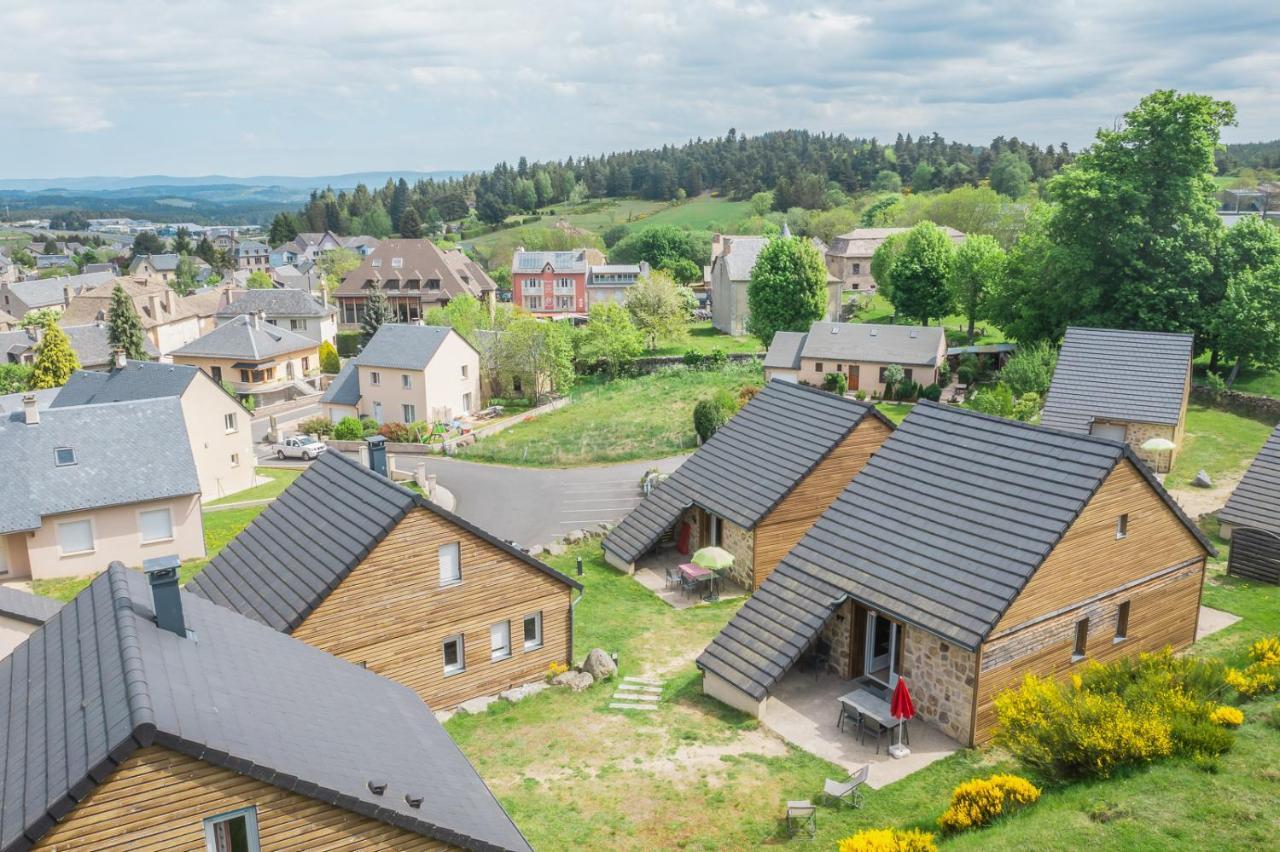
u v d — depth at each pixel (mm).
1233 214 124562
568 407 75562
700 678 26031
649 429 63531
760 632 24547
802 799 19000
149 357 98062
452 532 24297
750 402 39719
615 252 177875
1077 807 15922
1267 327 54750
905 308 94000
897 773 20078
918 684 22500
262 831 12203
